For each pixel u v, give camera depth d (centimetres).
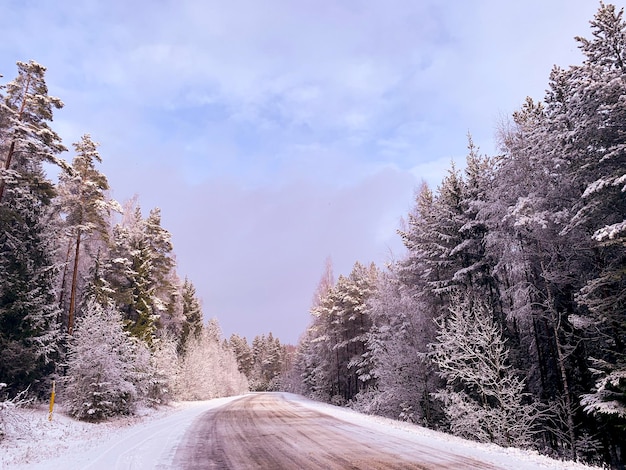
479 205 1936
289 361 12512
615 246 1483
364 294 4438
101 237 2770
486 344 1725
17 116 2150
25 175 2236
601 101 1429
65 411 1925
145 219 4084
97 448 1078
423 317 2333
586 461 1515
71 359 2036
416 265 2481
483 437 1609
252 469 812
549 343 1864
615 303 1395
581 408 1670
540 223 1518
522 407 1628
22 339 2022
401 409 2461
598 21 1473
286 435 1340
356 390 4516
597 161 1480
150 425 1700
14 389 2012
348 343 4569
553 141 1698
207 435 1345
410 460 895
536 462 873
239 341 12425
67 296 2980
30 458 942
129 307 3422
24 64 2250
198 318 6450
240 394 7469
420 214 2656
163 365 3175
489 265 2133
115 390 2016
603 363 1349
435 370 2211
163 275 4100
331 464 857
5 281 2012
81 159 2733
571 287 1764
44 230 2377
